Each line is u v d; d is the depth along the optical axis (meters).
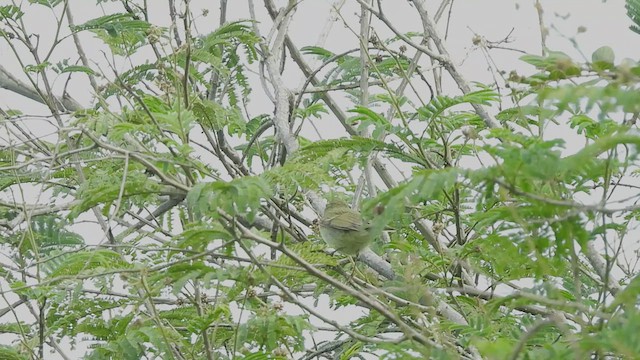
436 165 13.70
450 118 13.17
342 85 16.38
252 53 16.28
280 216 12.97
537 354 7.90
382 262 12.95
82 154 13.95
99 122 11.32
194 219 11.26
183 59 14.65
